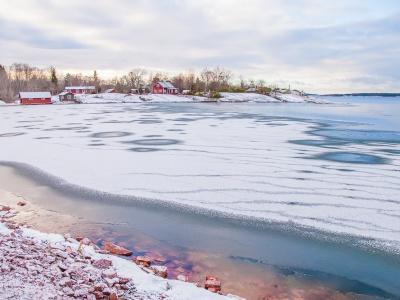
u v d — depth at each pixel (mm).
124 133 26234
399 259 7406
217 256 7457
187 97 101500
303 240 8289
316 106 83125
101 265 6129
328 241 8234
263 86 144375
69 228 8805
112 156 17656
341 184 12820
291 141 22734
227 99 104062
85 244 7469
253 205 10625
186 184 12781
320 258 7438
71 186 12492
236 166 15586
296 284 6398
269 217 9688
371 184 12797
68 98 90938
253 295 5953
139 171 14609
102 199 11141
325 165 15852
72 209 10234
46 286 4867
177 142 22109
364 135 26000
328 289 6270
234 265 7062
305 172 14555
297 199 11164
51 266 5586
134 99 93562
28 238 7059
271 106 76062
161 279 5809
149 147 20281
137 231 8727
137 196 11438
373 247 7930
